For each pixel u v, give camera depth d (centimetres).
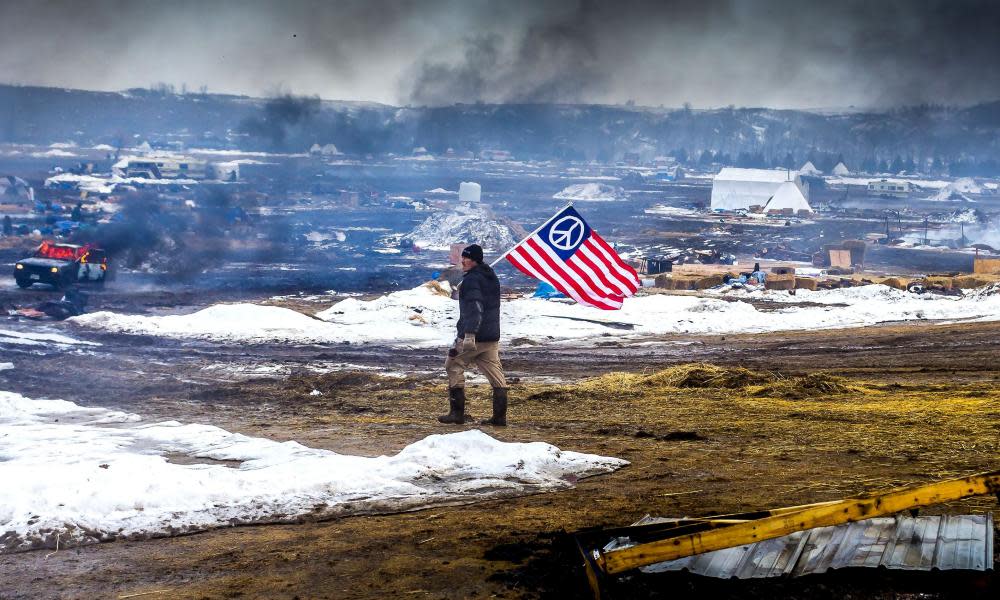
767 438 1002
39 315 3006
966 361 2198
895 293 4044
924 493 427
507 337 2919
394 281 4809
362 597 470
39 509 618
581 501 689
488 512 656
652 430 1083
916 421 1098
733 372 1616
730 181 13838
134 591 486
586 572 447
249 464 821
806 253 7050
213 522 624
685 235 8956
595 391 1515
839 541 489
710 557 482
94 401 1537
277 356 2411
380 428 1130
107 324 2848
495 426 1148
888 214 13488
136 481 669
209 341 2669
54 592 485
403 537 588
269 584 494
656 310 3450
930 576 438
